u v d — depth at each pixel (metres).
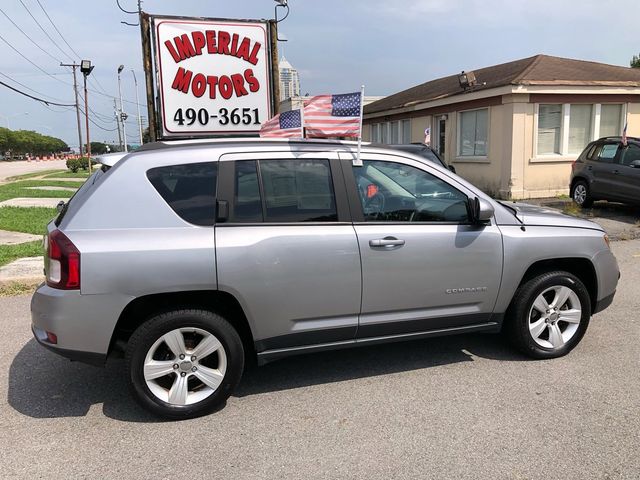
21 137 131.62
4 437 3.40
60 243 3.37
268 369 4.41
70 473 3.00
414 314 4.07
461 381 4.10
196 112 8.65
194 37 8.48
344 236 3.79
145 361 3.50
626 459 3.04
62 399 3.93
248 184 3.71
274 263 3.62
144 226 3.49
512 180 14.78
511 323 4.43
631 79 15.82
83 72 35.94
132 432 3.45
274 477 2.94
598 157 12.38
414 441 3.27
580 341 4.84
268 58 8.88
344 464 3.05
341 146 4.02
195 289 3.50
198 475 2.97
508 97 14.57
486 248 4.14
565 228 4.45
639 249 8.96
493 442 3.23
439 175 4.14
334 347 3.95
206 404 3.62
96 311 3.37
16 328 5.50
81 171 39.56
